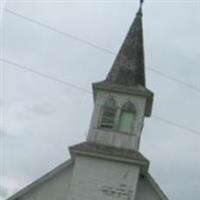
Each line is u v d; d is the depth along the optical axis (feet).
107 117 121.29
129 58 130.31
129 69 128.16
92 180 113.39
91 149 115.44
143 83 127.85
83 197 112.06
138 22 136.05
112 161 114.83
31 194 117.19
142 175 118.21
